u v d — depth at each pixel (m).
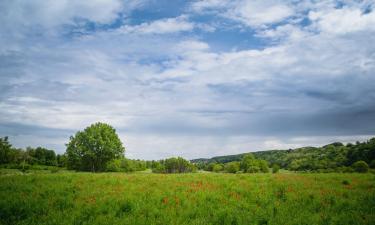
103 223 12.45
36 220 12.88
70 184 20.81
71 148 79.12
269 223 12.69
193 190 18.94
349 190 18.80
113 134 81.75
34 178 23.14
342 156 120.56
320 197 16.98
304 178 24.67
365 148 108.44
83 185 20.55
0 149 120.19
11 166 115.06
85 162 79.69
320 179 24.03
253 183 21.80
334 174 27.78
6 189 19.09
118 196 16.98
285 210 14.67
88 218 13.43
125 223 12.40
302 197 17.05
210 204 15.74
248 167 126.38
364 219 12.87
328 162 119.69
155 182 22.50
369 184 21.05
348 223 12.49
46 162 142.88
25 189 18.86
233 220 13.06
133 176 26.23
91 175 26.11
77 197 17.02
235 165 132.38
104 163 82.06
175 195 17.47
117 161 98.81
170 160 124.19
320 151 163.25
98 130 80.31
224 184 21.44
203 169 162.12
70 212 13.94
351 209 14.78
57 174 26.53
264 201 16.34
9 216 13.66
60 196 17.06
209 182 22.47
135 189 19.33
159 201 16.06
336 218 12.93
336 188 19.56
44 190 18.52
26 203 15.27
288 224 12.42
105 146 77.88
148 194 17.72
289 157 169.62
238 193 18.53
